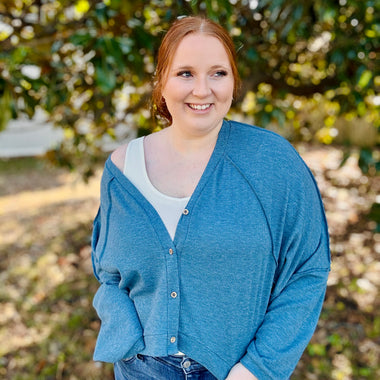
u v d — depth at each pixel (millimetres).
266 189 1219
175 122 1272
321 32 2904
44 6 2691
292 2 2104
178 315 1298
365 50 2572
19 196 6172
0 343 2986
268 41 2803
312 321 1313
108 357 1373
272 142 1265
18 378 2676
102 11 2082
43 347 2936
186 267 1254
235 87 1333
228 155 1264
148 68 2701
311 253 1302
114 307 1402
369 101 3145
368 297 3336
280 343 1254
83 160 3748
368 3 2273
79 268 3986
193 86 1186
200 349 1316
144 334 1352
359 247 4168
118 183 1346
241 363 1291
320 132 4031
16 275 3877
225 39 1195
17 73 2201
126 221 1312
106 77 1997
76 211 5441
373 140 5691
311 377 2594
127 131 3316
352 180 5953
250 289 1258
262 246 1214
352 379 2580
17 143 8766
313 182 1326
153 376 1392
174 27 1209
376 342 2852
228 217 1212
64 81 2650
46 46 2299
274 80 3197
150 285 1325
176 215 1277
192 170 1300
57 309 3381
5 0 2443
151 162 1350
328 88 3090
